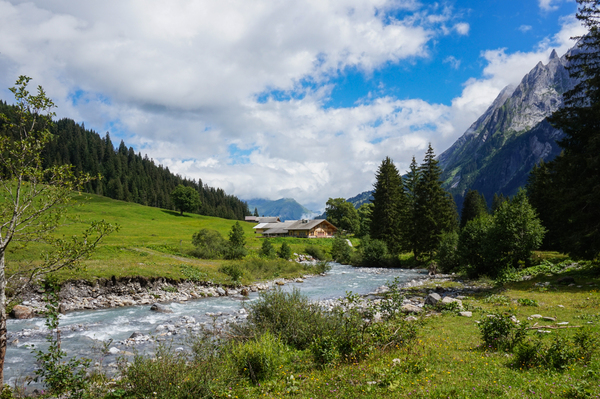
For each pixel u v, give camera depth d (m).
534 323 12.20
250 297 27.08
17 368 10.98
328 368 8.69
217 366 7.93
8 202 7.13
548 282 21.75
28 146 6.97
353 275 40.56
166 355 8.16
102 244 41.53
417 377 7.43
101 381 8.34
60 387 7.36
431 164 52.06
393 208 61.47
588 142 22.44
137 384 7.25
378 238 61.84
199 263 37.25
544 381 6.63
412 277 36.78
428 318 14.29
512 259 29.64
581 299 15.98
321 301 22.31
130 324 17.50
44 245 20.22
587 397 5.65
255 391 7.64
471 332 11.59
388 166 62.75
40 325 16.69
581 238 22.73
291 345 10.94
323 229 106.19
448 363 8.22
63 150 161.00
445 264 40.06
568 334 10.13
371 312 12.23
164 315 19.73
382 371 7.89
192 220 113.50
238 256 47.06
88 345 13.62
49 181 7.49
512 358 8.33
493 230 29.98
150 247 45.22
